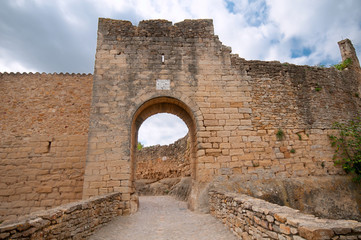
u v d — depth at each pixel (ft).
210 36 38.27
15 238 10.65
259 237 14.64
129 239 19.47
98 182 30.07
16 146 37.52
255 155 32.86
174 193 52.85
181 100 34.42
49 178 36.35
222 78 36.19
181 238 19.58
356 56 47.55
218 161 32.12
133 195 33.63
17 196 35.12
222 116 34.24
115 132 32.24
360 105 42.14
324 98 38.42
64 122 39.63
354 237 9.50
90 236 19.51
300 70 39.19
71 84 41.96
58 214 14.51
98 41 36.11
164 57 36.40
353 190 32.55
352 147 35.78
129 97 33.99
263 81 36.99
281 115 35.53
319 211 29.76
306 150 34.32
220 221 24.18
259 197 29.84
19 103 39.96
